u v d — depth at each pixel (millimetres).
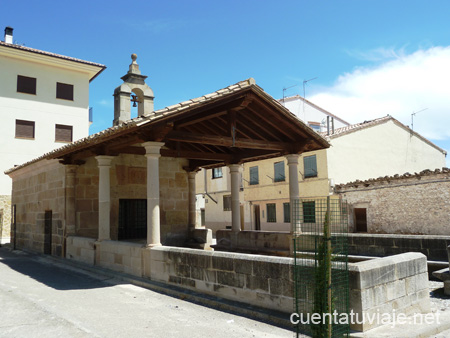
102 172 10109
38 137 24047
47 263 11664
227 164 13078
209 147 12695
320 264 4180
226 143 9016
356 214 18500
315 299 4164
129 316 5695
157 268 7883
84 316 5703
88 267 10070
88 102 26312
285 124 9836
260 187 24328
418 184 16078
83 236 11906
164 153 11219
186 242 13555
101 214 10133
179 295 6879
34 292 7449
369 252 10062
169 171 13414
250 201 25109
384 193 17250
